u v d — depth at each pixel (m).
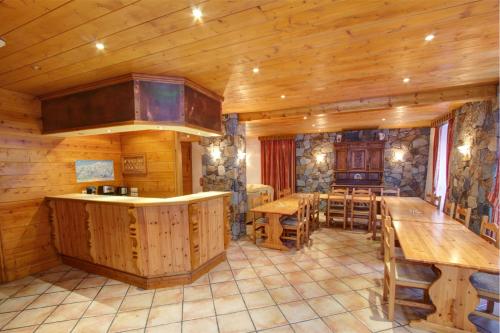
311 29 1.71
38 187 3.37
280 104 3.91
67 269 3.39
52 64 2.20
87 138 4.05
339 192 5.65
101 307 2.44
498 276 2.14
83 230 3.25
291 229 4.26
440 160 5.23
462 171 4.00
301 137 7.46
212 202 3.29
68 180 3.75
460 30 1.75
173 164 4.28
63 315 2.32
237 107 4.10
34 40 1.78
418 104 3.40
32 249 3.28
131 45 1.88
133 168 4.58
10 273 3.04
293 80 2.77
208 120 3.06
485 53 2.14
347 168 6.55
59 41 1.80
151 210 2.77
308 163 7.37
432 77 2.76
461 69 2.53
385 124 5.78
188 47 1.94
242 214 4.84
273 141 7.84
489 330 2.04
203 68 2.35
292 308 2.36
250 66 2.34
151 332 2.06
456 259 1.90
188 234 2.87
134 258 2.80
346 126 6.04
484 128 3.35
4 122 2.93
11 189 3.08
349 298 2.52
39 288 2.85
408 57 2.21
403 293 2.62
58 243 3.49
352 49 2.04
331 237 4.60
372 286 2.76
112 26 1.62
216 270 3.22
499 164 3.03
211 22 1.59
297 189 7.52
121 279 3.00
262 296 2.58
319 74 2.60
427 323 2.04
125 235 2.91
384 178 6.43
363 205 6.08
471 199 3.69
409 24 1.67
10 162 3.07
